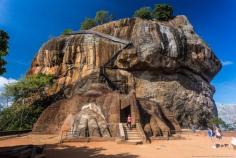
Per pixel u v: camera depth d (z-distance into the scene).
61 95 57.00
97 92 46.38
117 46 57.72
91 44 58.56
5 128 50.59
